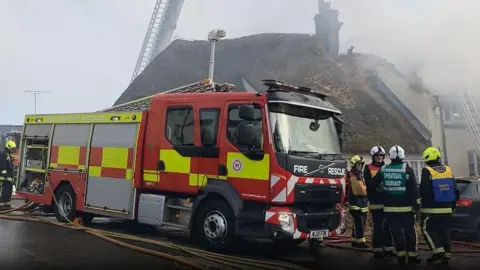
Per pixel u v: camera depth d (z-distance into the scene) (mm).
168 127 6430
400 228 5547
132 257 5281
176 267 4848
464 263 5543
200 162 5965
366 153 12602
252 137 5277
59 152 7949
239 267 4855
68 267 4730
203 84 7945
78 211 7598
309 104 5711
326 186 5621
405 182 5527
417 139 13500
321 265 5332
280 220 5168
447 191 5512
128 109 8172
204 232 5875
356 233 6535
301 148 5543
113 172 6980
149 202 6449
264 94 5492
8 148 9984
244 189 5480
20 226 7516
